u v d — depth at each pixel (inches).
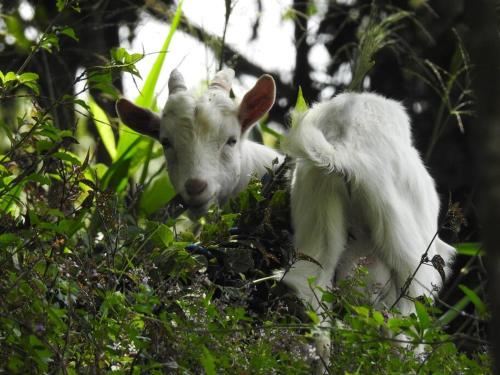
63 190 96.0
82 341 89.4
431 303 93.0
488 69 59.8
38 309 87.0
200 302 90.6
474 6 59.4
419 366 89.7
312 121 105.0
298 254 97.3
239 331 89.0
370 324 87.2
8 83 95.7
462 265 136.1
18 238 90.8
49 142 94.6
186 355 88.1
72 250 93.0
